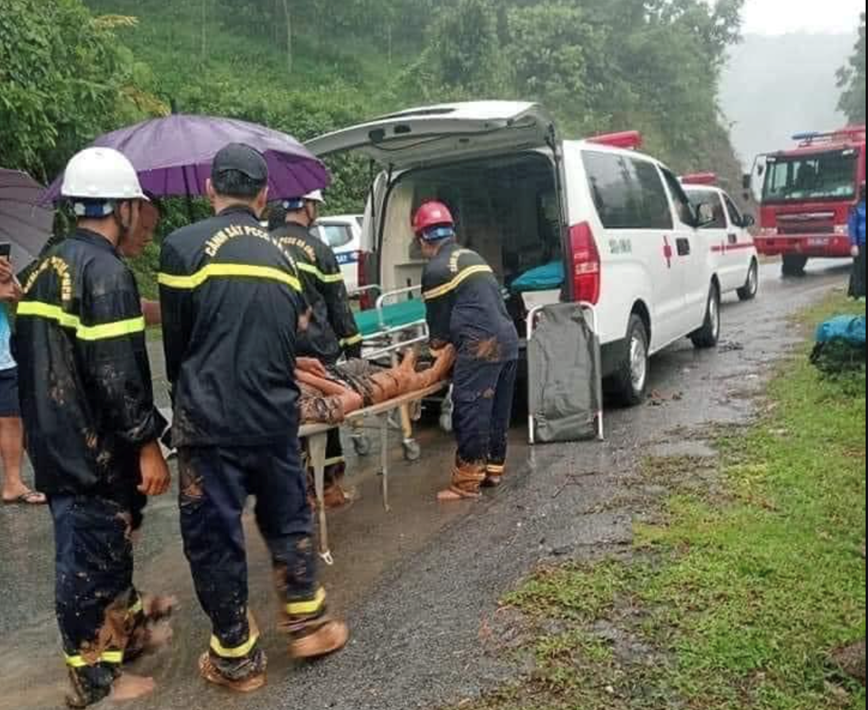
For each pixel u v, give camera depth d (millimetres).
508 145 6176
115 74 15086
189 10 30188
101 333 2982
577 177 6145
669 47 36688
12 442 5523
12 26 12359
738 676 2916
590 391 5852
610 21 36219
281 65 28688
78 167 3098
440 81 27922
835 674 2875
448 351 4945
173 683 3275
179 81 23938
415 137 5781
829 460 4902
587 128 29797
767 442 5367
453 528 4535
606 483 4938
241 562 3174
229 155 3256
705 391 7105
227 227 3172
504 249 6836
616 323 6363
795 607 3285
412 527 4613
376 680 3143
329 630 3348
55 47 13492
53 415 3004
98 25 15266
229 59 27906
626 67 35969
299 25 31547
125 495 3188
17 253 5648
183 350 3174
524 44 30797
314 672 3256
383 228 6875
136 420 3055
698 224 8734
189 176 5078
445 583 3861
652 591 3506
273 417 3135
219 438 3057
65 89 13188
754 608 3301
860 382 6469
